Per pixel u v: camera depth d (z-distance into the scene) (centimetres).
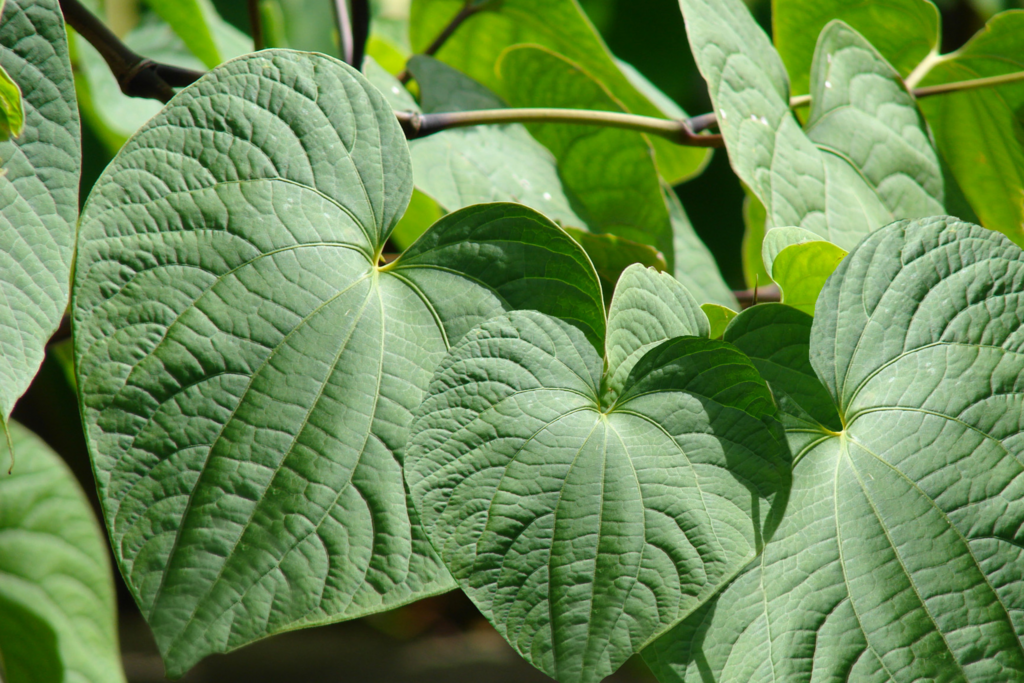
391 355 125
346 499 124
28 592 144
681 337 125
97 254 123
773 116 137
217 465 123
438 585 124
